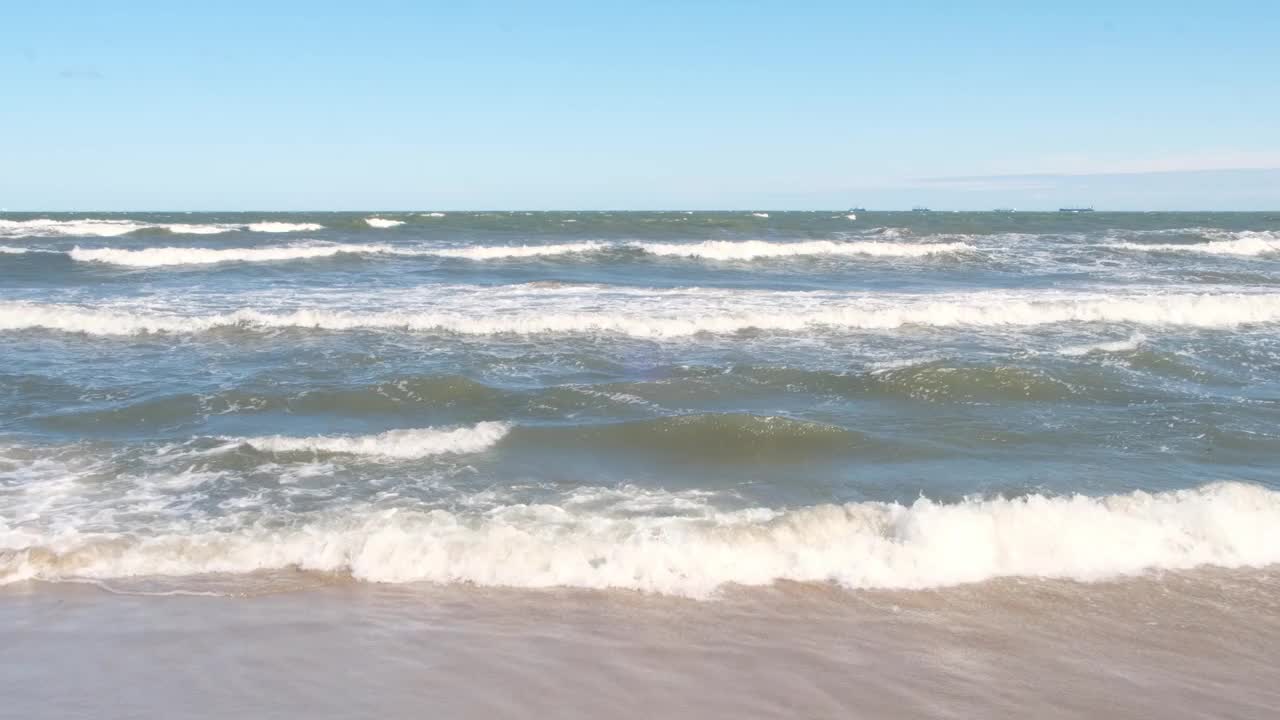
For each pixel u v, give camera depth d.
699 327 13.06
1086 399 9.36
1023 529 5.55
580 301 15.38
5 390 9.44
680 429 8.02
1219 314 14.13
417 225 39.38
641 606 4.79
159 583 4.99
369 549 5.32
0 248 26.38
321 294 16.39
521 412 8.84
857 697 3.90
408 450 7.56
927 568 5.21
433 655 4.22
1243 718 3.81
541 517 5.95
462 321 13.06
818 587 5.03
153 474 6.88
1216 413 8.84
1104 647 4.41
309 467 7.11
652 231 35.50
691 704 3.81
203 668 4.05
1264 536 5.60
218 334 12.62
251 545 5.41
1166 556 5.42
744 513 6.05
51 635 4.35
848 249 26.03
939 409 9.02
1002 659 4.27
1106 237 32.06
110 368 10.55
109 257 22.92
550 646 4.34
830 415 8.78
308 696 3.82
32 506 6.14
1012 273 21.19
